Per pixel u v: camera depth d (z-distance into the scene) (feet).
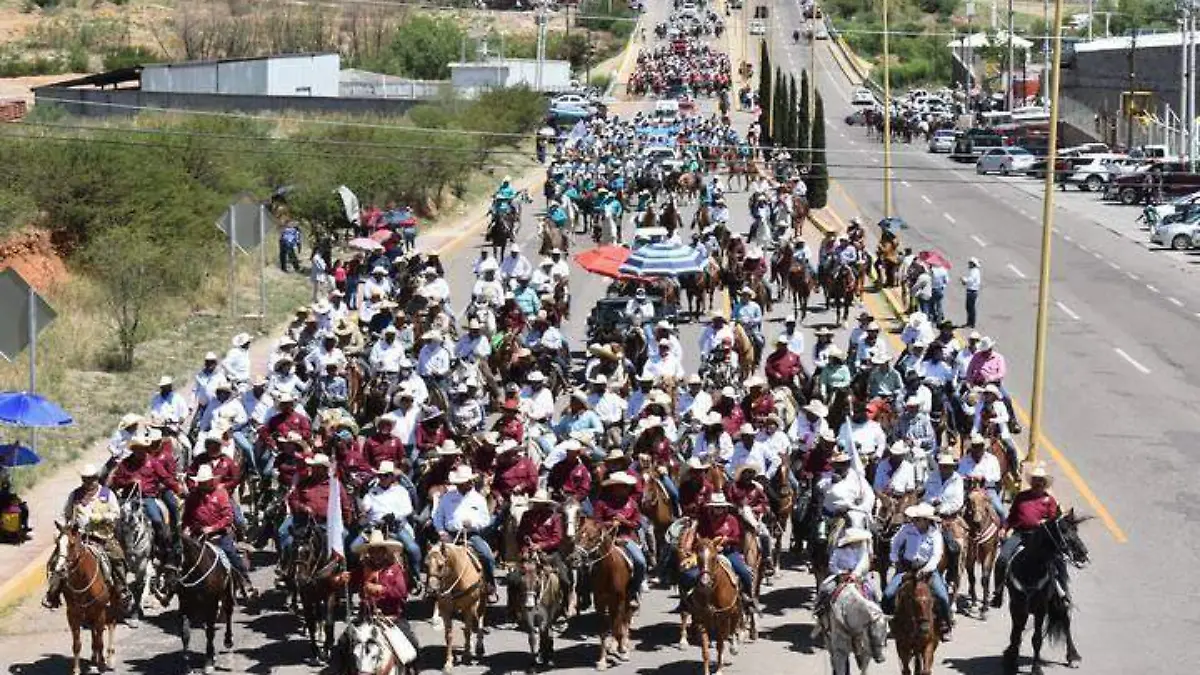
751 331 158.40
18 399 112.16
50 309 118.01
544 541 90.58
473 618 90.22
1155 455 139.85
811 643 94.43
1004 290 221.05
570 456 94.68
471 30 654.53
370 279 182.39
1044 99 476.54
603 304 166.61
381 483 93.61
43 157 201.98
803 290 191.01
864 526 88.99
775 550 104.47
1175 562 111.55
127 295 173.37
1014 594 88.89
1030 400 159.02
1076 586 106.52
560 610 91.61
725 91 485.56
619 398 118.73
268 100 349.82
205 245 213.66
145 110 303.89
